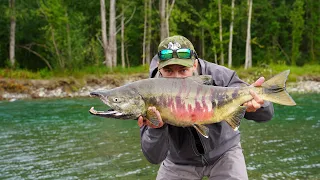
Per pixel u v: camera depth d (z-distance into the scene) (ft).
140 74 94.94
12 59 105.09
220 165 15.96
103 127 43.45
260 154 30.42
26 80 82.33
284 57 148.77
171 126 15.40
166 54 13.93
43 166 28.09
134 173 26.04
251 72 102.06
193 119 13.10
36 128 43.34
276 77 13.02
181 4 140.77
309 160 28.55
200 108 13.03
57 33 103.35
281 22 155.94
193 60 14.21
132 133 39.75
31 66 125.80
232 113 13.17
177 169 16.48
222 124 15.64
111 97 12.69
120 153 31.48
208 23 125.70
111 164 28.30
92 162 28.91
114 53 113.70
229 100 13.10
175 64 13.92
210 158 15.88
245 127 42.09
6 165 28.37
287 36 150.20
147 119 13.12
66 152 32.09
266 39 152.15
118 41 142.20
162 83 13.07
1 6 110.11
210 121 13.20
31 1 118.42
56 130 42.01
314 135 37.40
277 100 12.95
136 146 33.88
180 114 13.02
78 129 42.39
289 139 35.73
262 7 150.30
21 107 62.49
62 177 25.45
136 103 12.80
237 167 15.76
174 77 13.26
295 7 145.79
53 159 29.94
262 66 122.01
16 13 106.73
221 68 15.65
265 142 34.55
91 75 91.40
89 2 136.98
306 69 104.88
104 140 36.47
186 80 13.16
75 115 53.06
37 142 36.01
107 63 108.06
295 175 25.03
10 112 56.59
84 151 32.30
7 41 120.98
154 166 27.71
